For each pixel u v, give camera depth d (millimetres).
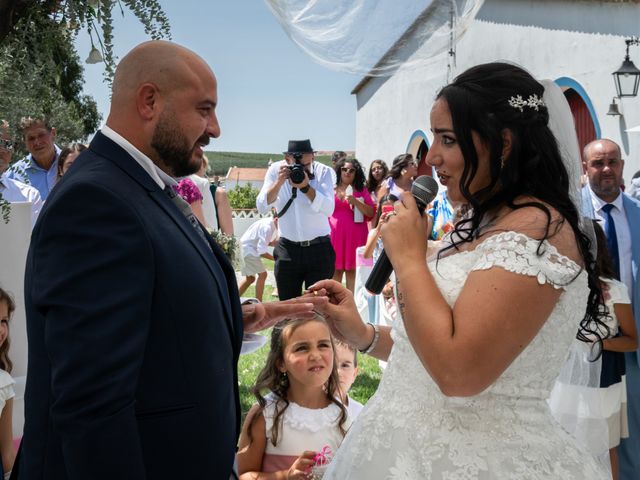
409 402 1839
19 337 3568
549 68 10125
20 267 3516
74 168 1729
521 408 1750
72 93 2492
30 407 1687
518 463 1710
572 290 1683
